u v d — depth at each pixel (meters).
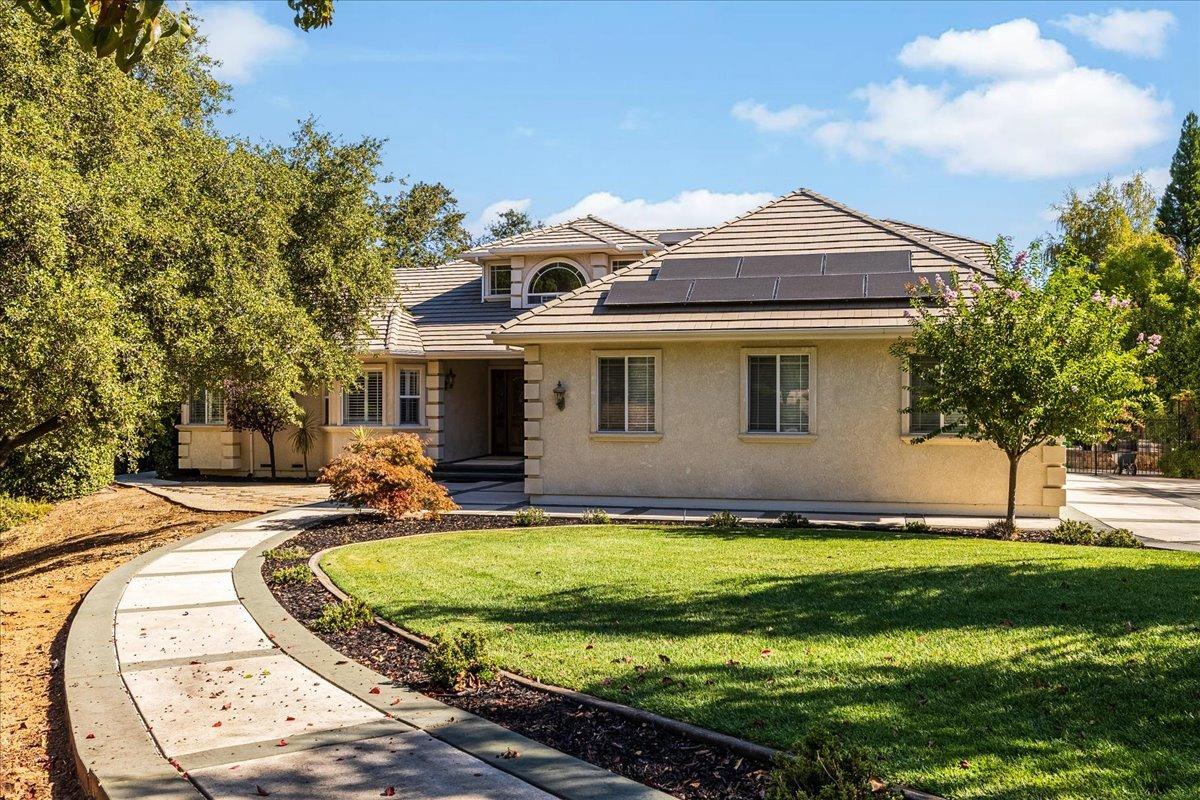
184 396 14.45
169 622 8.33
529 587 9.23
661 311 16.73
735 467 16.31
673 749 4.94
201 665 6.91
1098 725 4.95
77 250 11.08
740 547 11.48
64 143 11.58
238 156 15.79
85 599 9.38
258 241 15.58
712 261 18.00
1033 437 12.48
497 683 6.23
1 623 9.59
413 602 8.68
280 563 11.14
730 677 6.02
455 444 25.11
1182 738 4.73
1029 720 5.07
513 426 27.34
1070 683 5.62
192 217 13.84
